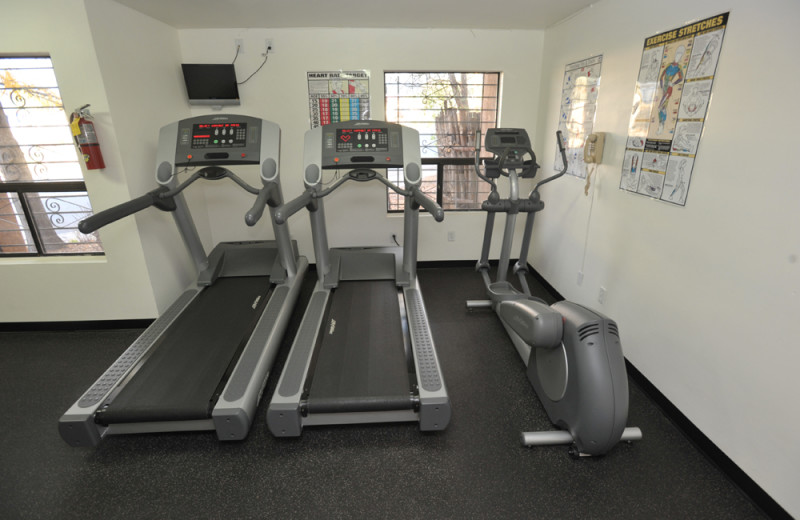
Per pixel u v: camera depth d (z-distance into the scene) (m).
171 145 2.64
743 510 1.63
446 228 4.06
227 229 3.92
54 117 2.64
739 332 1.66
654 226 2.16
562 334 1.94
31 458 1.95
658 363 2.18
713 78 1.73
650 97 2.15
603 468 1.84
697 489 1.73
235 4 2.65
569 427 1.90
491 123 3.86
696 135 1.84
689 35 1.85
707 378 1.85
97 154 2.50
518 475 1.82
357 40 3.43
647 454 1.91
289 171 3.75
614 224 2.54
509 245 2.95
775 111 1.46
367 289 3.03
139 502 1.72
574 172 3.06
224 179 3.78
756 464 1.62
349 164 2.65
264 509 1.68
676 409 2.06
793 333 1.44
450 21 3.17
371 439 2.03
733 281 1.68
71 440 1.87
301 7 2.74
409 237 2.97
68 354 2.76
